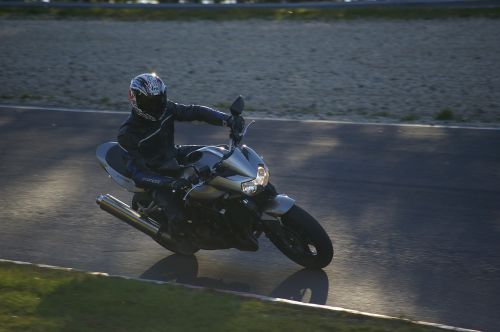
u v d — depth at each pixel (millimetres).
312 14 77375
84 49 70000
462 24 68562
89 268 23188
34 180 32969
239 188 20469
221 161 20797
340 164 33781
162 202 22078
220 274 22578
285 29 72688
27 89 57188
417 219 26609
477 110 46031
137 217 23109
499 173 31688
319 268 22266
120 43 71688
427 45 63188
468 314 19359
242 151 21344
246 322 17859
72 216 28016
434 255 23344
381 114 45812
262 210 21125
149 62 64125
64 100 53062
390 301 20266
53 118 46062
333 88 53406
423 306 19891
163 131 21891
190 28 76188
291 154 35688
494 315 19266
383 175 31984
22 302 19250
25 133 42062
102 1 99500
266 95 52344
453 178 31250
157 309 18750
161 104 21016
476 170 32250
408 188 30156
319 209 28000
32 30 79188
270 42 68250
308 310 18719
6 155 37375
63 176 33500
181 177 20438
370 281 21609
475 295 20469
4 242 25500
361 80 55156
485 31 65562
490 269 22172
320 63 60531
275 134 39844
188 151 22594
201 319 18078
